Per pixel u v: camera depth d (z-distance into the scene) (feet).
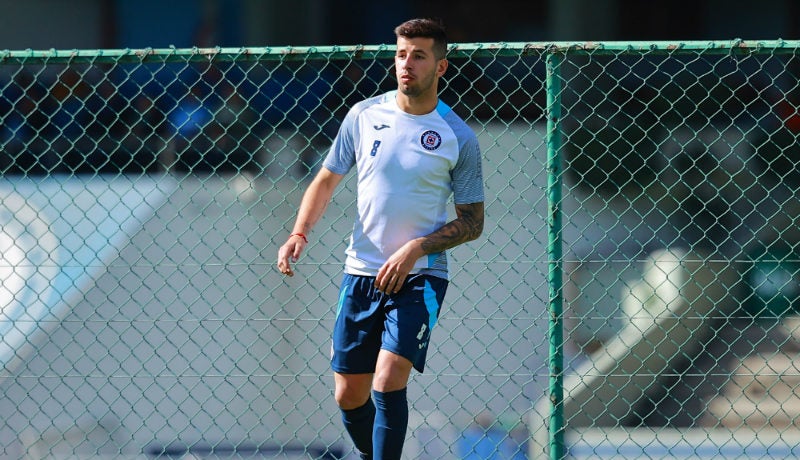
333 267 72.49
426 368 70.90
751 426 78.13
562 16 120.16
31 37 119.24
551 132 51.47
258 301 73.10
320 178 47.57
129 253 74.02
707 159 93.09
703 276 84.53
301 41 117.80
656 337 81.66
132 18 118.83
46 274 72.38
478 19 119.75
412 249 43.78
